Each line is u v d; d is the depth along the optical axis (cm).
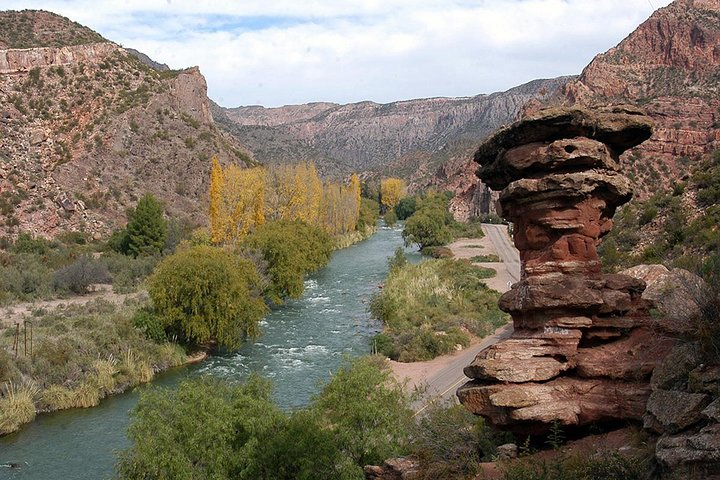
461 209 17975
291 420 2130
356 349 4447
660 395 1320
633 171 7519
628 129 1528
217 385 2450
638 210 4566
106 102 11969
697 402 1227
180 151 11862
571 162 1508
